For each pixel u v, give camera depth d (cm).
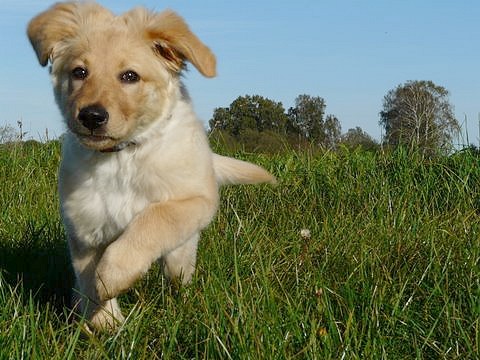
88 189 86
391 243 101
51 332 71
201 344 74
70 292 95
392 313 79
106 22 90
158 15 91
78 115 82
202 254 100
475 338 74
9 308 78
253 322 71
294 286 88
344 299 82
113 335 74
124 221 87
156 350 73
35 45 91
